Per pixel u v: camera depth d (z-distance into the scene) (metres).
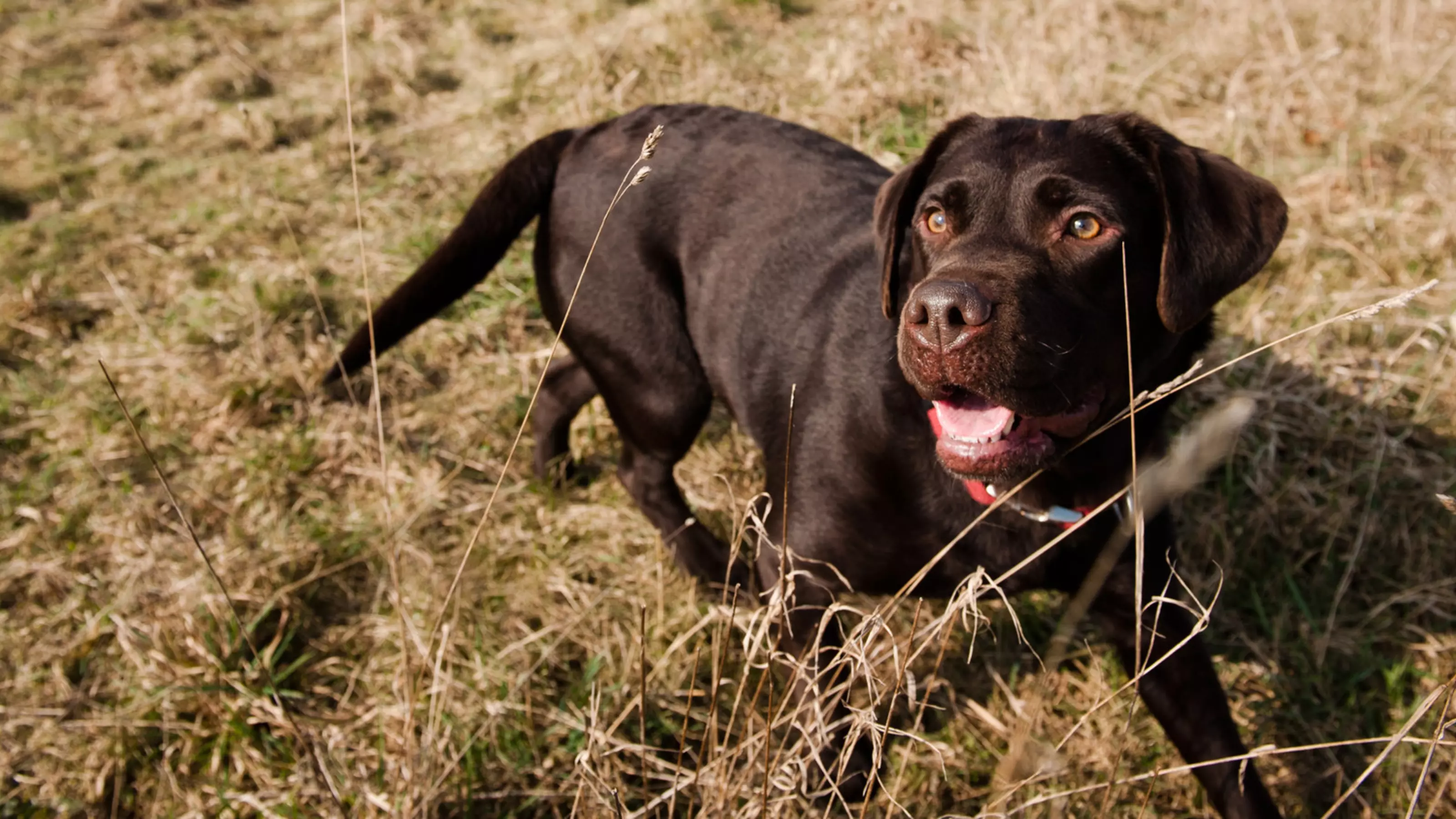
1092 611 2.55
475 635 2.93
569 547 3.29
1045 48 4.82
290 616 3.00
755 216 2.88
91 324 4.05
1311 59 5.02
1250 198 2.17
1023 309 1.99
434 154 4.93
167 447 3.53
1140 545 1.80
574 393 3.40
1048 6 5.27
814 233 2.79
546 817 2.55
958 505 2.33
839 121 4.70
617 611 3.04
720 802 2.07
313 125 5.09
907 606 2.94
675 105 3.13
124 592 3.03
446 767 2.51
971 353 1.97
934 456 2.31
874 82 4.90
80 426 3.58
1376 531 3.13
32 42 5.81
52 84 5.48
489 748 2.65
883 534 2.43
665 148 3.02
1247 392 3.47
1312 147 4.67
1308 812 2.56
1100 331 2.15
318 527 3.24
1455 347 3.68
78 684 2.87
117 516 3.28
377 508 3.32
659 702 2.74
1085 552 2.39
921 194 2.48
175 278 4.20
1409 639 2.90
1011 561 2.39
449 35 5.88
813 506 2.52
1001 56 4.64
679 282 3.02
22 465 3.48
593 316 3.06
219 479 3.42
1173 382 1.81
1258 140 4.59
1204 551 3.09
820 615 2.57
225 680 2.76
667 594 3.07
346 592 3.12
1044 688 1.99
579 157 3.10
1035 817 2.45
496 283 4.14
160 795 2.62
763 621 2.28
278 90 5.43
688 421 3.10
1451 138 4.75
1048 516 2.33
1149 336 2.27
